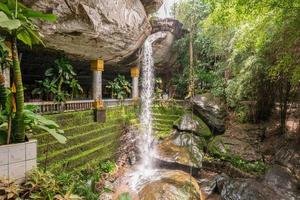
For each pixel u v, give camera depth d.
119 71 13.92
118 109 10.97
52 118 6.79
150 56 13.82
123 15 8.30
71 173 6.30
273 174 6.75
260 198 5.77
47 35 6.30
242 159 8.41
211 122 10.80
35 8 5.37
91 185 6.02
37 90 7.27
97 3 6.70
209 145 9.63
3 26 2.66
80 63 10.09
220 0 6.44
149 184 6.63
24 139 3.41
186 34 14.81
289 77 7.65
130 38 9.33
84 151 7.52
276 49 7.09
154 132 11.32
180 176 7.08
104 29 7.45
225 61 12.43
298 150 7.62
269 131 10.16
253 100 10.80
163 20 14.11
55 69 7.57
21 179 3.22
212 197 6.70
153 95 14.34
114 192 6.52
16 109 3.32
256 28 6.84
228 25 7.15
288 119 10.50
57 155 6.26
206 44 13.99
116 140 9.67
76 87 8.45
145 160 9.14
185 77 15.08
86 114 8.55
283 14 5.66
